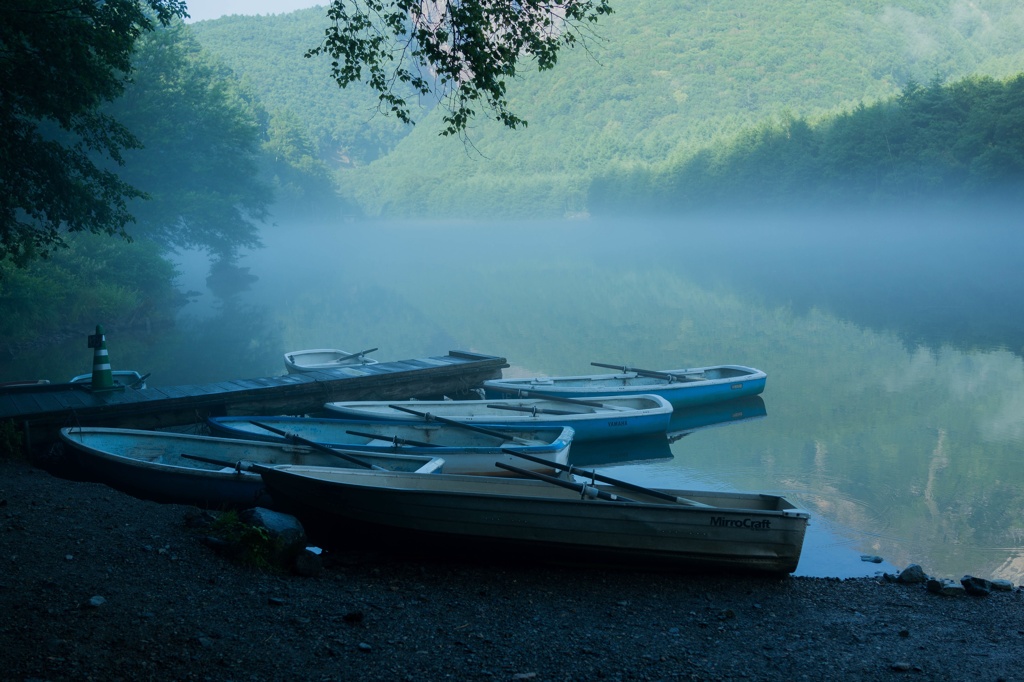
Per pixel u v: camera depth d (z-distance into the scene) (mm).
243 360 22562
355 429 11977
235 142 48656
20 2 12688
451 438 11953
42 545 6629
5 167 14867
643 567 7852
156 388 14180
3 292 24609
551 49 7285
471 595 7043
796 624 6625
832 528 9719
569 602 7004
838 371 20531
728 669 5543
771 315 31250
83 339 26375
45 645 4855
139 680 4613
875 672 5559
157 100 42125
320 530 8609
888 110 85000
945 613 6941
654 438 14023
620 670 5434
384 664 5254
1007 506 10570
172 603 5816
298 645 5426
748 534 7617
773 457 13133
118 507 8188
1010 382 18984
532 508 7734
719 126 177125
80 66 14227
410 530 8000
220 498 9195
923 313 31094
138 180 41312
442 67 7270
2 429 10992
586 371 20641
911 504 10641
